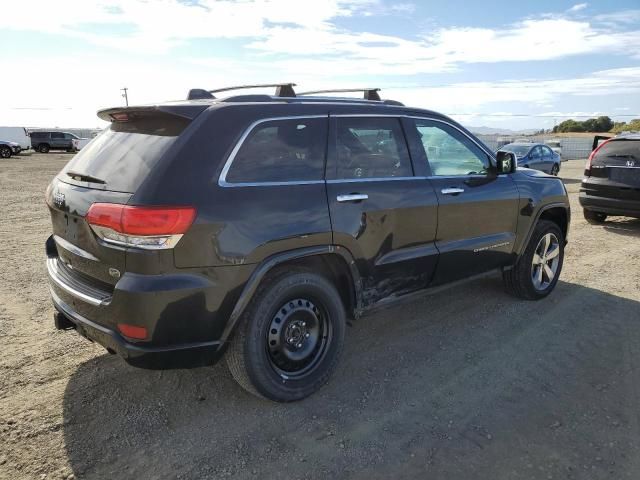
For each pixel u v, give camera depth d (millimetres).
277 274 3141
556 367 3770
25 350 3938
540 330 4434
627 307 4992
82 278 3062
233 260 2850
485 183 4430
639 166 8336
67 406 3189
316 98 3490
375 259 3584
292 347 3270
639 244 7754
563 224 5414
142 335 2711
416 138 3961
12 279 5715
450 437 2930
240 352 3035
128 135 3150
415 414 3164
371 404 3281
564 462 2707
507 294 5316
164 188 2686
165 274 2684
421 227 3861
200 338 2854
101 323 2865
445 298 5230
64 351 3930
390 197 3621
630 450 2805
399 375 3658
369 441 2895
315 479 2592
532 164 18828
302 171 3230
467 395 3385
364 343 4188
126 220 2633
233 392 3404
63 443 2836
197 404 3256
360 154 3564
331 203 3279
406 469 2664
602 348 4082
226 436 2932
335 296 3395
